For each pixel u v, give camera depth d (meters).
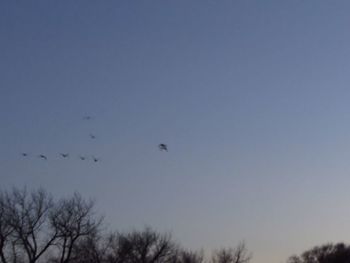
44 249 73.00
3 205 72.50
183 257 93.25
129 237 83.75
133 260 83.25
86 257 77.25
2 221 71.75
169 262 87.75
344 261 135.50
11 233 72.06
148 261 84.38
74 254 76.25
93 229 76.44
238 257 96.94
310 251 138.00
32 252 72.50
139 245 83.81
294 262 137.88
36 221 73.06
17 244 72.31
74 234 74.75
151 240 84.94
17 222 72.19
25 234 72.44
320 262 136.50
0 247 71.25
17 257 72.50
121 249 81.62
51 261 74.75
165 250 86.50
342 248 138.00
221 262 96.62
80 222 75.19
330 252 137.25
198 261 93.81
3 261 71.31
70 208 75.00
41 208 73.62
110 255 80.81
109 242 80.88
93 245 77.88
